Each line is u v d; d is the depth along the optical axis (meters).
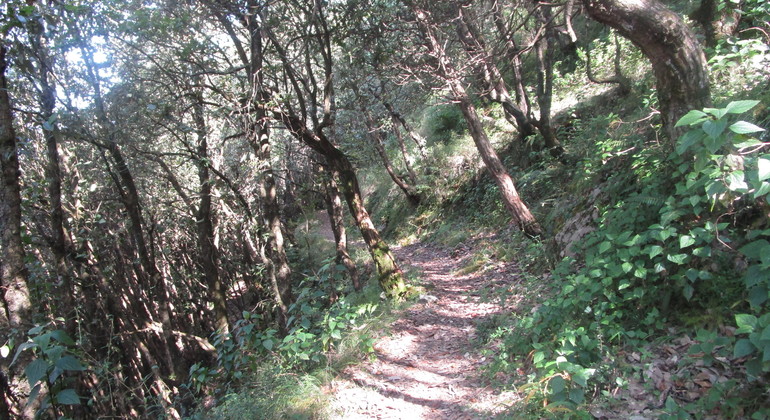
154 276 8.38
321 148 8.42
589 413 3.21
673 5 9.37
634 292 3.96
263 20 7.41
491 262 9.39
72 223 7.49
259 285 10.31
